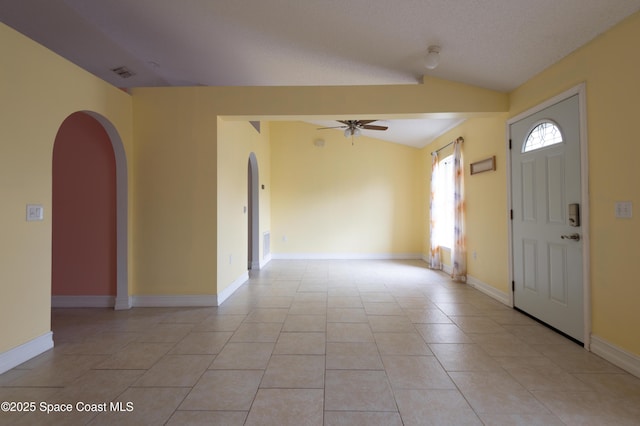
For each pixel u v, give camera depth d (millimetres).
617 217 2217
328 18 2834
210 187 3754
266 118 3836
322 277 5305
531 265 3234
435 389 1974
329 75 4391
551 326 2947
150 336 2846
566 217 2711
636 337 2096
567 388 1975
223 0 2744
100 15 3109
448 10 2441
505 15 2371
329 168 7180
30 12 3057
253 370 2221
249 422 1670
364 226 7180
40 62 2479
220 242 3861
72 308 3678
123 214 3635
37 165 2457
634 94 2076
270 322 3189
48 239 2557
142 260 3750
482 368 2232
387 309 3592
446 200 5867
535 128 3139
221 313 3479
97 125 3668
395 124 5562
